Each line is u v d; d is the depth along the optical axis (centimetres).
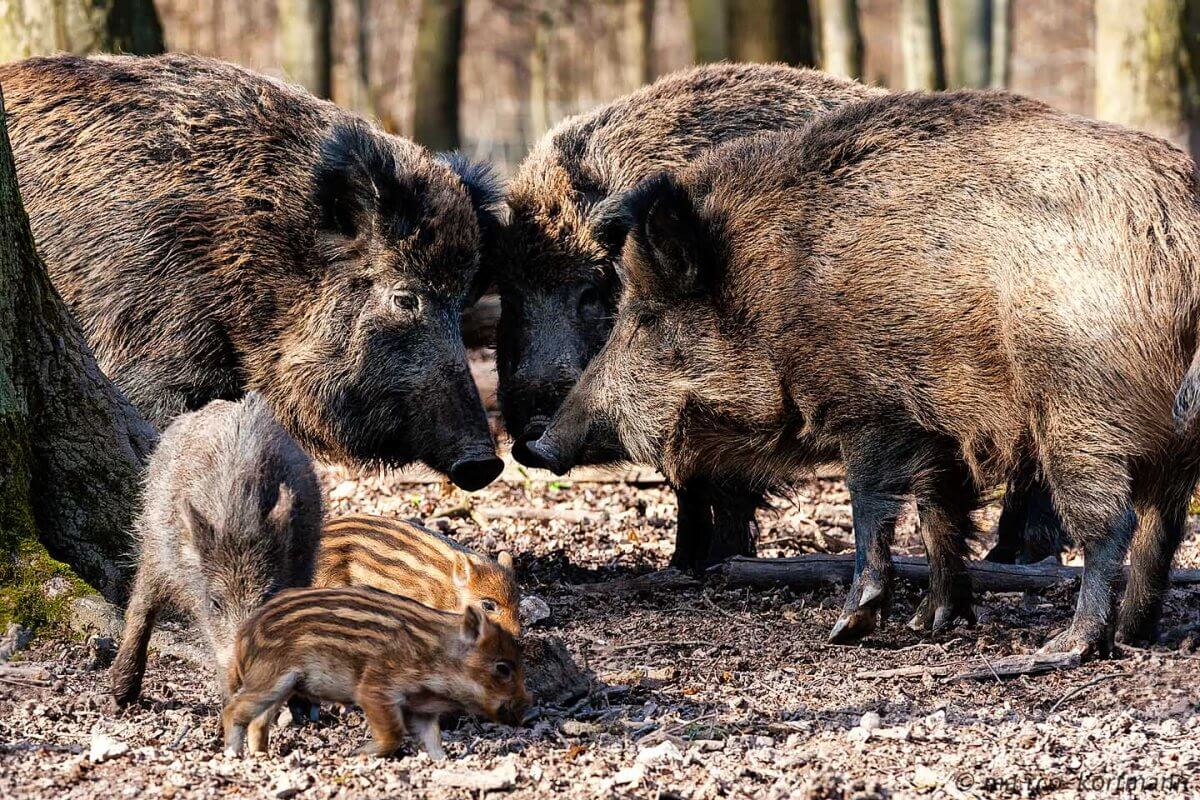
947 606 1067
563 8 5522
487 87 7519
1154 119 2089
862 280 1005
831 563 1197
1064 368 932
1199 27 2077
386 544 995
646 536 1448
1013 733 820
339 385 1223
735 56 2427
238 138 1195
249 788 702
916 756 778
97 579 1010
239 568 800
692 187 1106
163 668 934
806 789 707
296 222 1199
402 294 1227
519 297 1327
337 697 764
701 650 1024
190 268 1166
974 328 969
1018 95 1034
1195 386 870
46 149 1159
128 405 1055
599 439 1162
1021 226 957
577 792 713
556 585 1241
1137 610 1009
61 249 1141
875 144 1032
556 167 1327
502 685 783
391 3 6256
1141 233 930
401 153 1255
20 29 1825
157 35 1894
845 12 3175
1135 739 808
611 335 1166
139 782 712
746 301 1066
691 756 765
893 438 1022
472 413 1239
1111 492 937
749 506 1276
